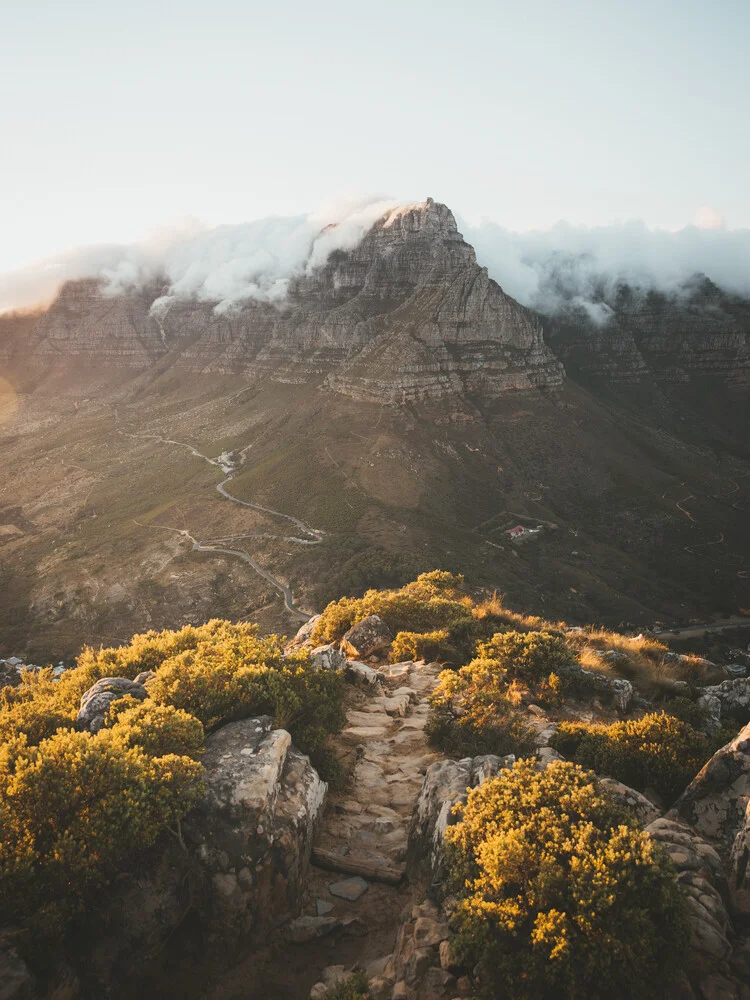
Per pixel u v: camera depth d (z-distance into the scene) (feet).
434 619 89.25
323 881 35.42
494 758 38.96
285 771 39.01
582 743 44.65
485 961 25.41
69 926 29.89
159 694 45.68
